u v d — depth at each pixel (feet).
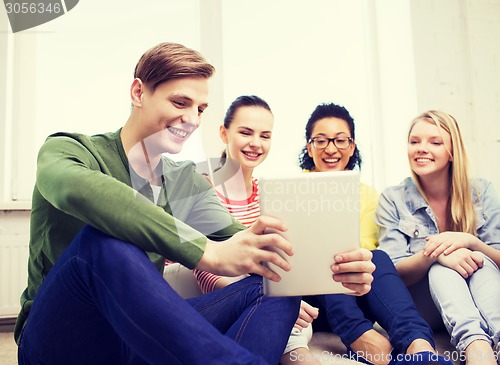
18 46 7.15
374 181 8.05
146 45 7.36
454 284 3.77
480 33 7.63
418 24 7.53
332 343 4.33
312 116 6.20
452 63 7.59
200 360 1.73
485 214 5.09
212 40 7.50
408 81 7.58
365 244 5.14
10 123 7.01
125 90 7.25
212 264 2.19
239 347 1.81
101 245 1.94
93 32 7.28
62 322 2.06
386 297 3.58
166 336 1.77
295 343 3.09
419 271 4.28
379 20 8.17
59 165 2.21
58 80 7.20
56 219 2.49
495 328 3.50
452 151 5.13
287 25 7.84
